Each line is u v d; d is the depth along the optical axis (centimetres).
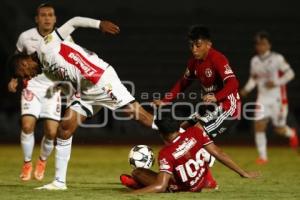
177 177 1934
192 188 1956
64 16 6100
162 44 6188
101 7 6319
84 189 2077
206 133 1997
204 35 2153
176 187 1952
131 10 6375
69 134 2028
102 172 2819
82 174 2716
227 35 6219
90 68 2003
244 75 5931
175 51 6150
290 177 2623
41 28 2461
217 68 2152
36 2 6241
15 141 4916
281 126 3634
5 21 5838
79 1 6284
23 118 2384
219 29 6266
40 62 2061
